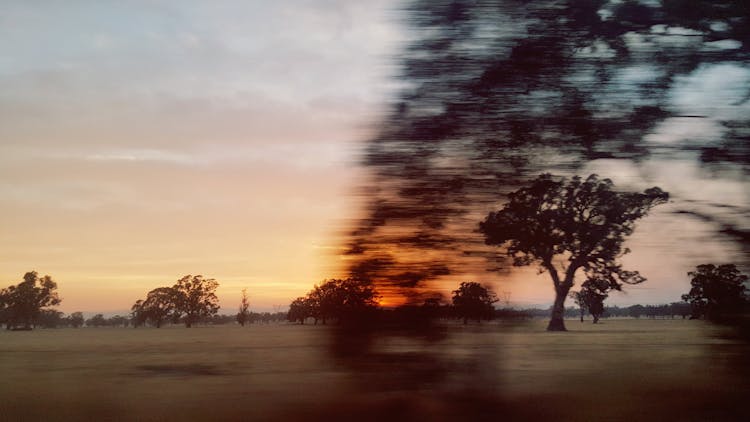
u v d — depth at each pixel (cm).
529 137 690
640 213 687
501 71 693
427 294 632
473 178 664
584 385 863
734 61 725
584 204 680
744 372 651
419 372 625
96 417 852
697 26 748
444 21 706
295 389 822
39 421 848
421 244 641
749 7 730
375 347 629
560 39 721
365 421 628
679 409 695
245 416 790
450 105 688
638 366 1019
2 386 1173
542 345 933
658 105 716
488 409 630
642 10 744
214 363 1580
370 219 647
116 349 2719
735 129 704
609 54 742
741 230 662
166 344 3306
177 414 843
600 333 1955
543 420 677
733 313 657
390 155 667
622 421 676
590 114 707
